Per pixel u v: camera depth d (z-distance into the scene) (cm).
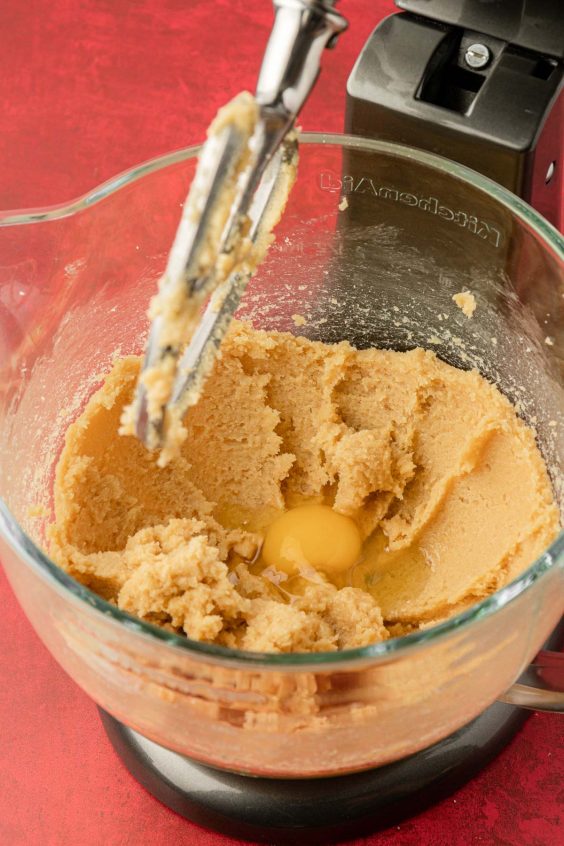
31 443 65
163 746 60
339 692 53
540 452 66
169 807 64
